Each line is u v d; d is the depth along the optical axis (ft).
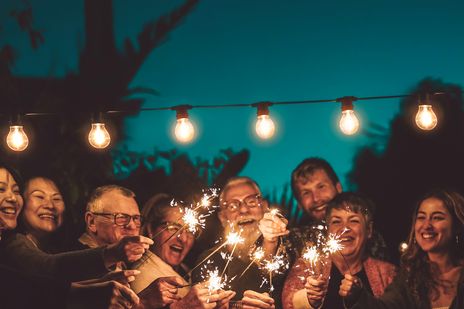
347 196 10.92
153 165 14.21
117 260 9.61
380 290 10.71
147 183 13.78
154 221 11.13
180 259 11.12
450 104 14.08
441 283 10.58
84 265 9.64
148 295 9.89
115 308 9.16
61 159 13.12
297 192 11.89
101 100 14.25
